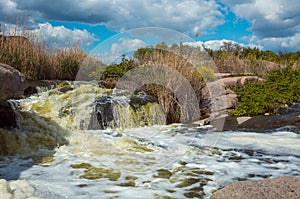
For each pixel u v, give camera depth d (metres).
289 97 8.64
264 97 8.35
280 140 5.52
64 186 3.18
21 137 4.67
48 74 9.94
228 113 8.20
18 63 9.04
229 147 4.92
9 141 4.47
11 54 8.91
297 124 7.00
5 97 4.08
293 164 4.12
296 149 4.90
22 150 4.45
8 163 3.96
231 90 9.50
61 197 2.90
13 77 4.19
